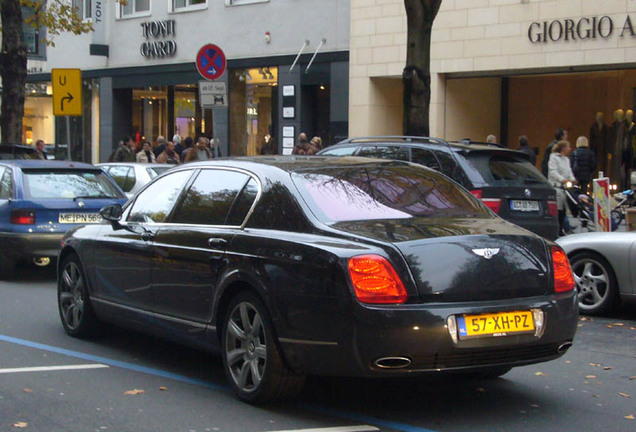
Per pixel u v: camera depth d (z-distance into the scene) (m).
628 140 19.70
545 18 19.19
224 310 6.27
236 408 5.97
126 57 29.08
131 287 7.26
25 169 11.93
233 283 6.08
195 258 6.45
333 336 5.36
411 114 14.99
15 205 11.54
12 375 6.89
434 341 5.23
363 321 5.22
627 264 9.27
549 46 19.19
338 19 23.09
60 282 8.48
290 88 24.30
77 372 7.00
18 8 21.77
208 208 6.66
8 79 21.81
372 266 5.28
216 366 7.23
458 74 20.98
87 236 8.00
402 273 5.30
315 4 23.55
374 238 5.48
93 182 12.38
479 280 5.46
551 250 5.92
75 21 23.44
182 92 27.83
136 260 7.16
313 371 5.53
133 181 16.42
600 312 9.54
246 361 6.03
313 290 5.46
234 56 25.69
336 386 6.57
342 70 23.02
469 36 20.42
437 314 5.25
